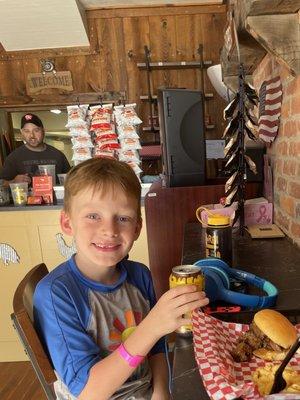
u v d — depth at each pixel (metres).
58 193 2.17
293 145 1.27
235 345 0.66
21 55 3.35
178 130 1.72
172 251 1.71
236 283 0.90
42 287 0.80
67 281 0.82
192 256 1.15
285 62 1.10
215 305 0.82
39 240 2.10
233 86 2.03
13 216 2.08
